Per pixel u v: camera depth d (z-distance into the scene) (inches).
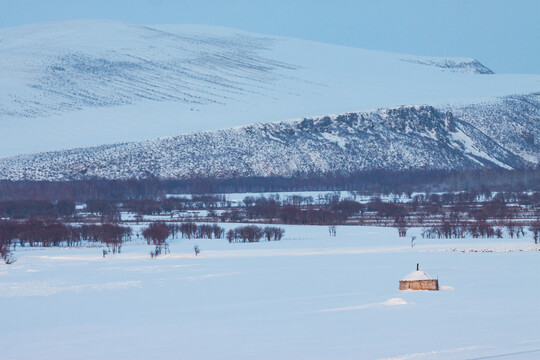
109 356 6825.8
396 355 6289.4
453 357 6117.1
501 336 7042.3
